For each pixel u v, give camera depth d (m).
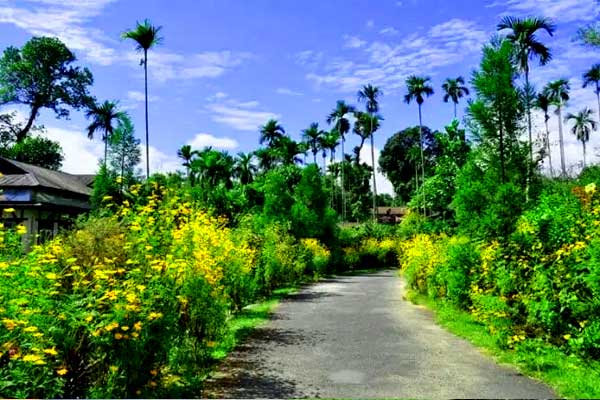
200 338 7.32
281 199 27.73
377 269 36.62
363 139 74.81
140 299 5.31
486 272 10.43
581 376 6.13
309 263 25.75
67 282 6.10
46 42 51.38
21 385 4.20
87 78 54.59
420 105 51.16
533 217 9.59
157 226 7.94
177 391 5.70
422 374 6.73
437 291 14.42
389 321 11.41
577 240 8.21
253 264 14.84
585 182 13.92
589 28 17.02
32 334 4.29
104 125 51.78
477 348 8.28
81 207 34.31
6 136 51.78
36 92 51.81
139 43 33.53
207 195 22.67
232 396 5.83
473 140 13.91
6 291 4.63
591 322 6.97
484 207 12.76
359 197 83.44
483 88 13.21
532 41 31.69
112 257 6.87
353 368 7.11
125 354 4.95
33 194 29.36
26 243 7.18
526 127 13.47
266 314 12.44
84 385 4.85
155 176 15.06
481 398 5.61
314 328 10.47
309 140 68.00
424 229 34.81
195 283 7.08
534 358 7.11
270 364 7.36
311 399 5.70
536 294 7.99
